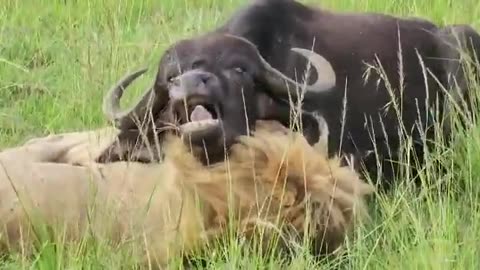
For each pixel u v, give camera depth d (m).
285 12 11.72
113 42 13.42
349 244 9.12
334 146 10.95
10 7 16.83
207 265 8.86
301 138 9.23
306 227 8.79
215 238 8.96
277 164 8.98
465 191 10.22
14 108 13.42
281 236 8.80
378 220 9.71
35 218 9.23
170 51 10.07
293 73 11.32
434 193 10.12
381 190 10.32
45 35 16.03
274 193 8.93
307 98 10.30
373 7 15.81
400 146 10.52
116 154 10.05
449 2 15.48
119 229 9.10
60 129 12.66
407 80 11.70
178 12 16.92
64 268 8.93
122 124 10.09
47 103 13.48
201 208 8.98
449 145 11.09
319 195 9.04
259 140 9.11
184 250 8.98
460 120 11.34
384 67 11.71
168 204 9.06
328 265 8.88
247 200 8.92
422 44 12.02
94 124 12.75
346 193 9.27
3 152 10.91
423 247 8.84
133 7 16.94
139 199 9.21
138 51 14.55
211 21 15.98
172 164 9.14
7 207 9.31
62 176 9.45
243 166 9.01
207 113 9.34
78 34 15.17
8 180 9.45
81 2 16.62
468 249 8.90
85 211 9.24
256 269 8.63
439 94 11.75
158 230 9.02
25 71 14.45
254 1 11.67
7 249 9.30
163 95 9.98
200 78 9.45
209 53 9.97
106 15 15.79
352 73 11.57
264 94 10.09
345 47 11.74
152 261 8.95
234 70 9.90
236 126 9.63
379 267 8.89
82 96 12.95
